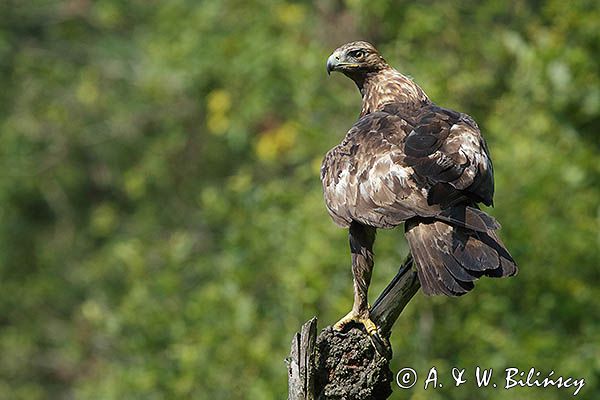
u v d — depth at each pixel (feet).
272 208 49.37
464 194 27.04
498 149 46.80
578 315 45.39
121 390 51.31
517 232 44.96
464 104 51.49
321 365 27.09
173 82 63.36
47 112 68.85
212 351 47.50
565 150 48.26
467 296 45.44
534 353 43.52
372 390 27.14
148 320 50.57
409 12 52.60
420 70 50.03
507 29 53.31
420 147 27.81
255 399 45.62
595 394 43.96
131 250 55.16
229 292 48.11
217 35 60.29
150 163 66.08
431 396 43.45
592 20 48.93
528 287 45.62
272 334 47.19
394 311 27.73
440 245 26.35
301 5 59.31
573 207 46.91
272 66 56.18
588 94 48.29
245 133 57.82
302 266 45.39
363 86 33.68
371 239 28.66
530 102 49.32
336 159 29.04
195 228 62.08
